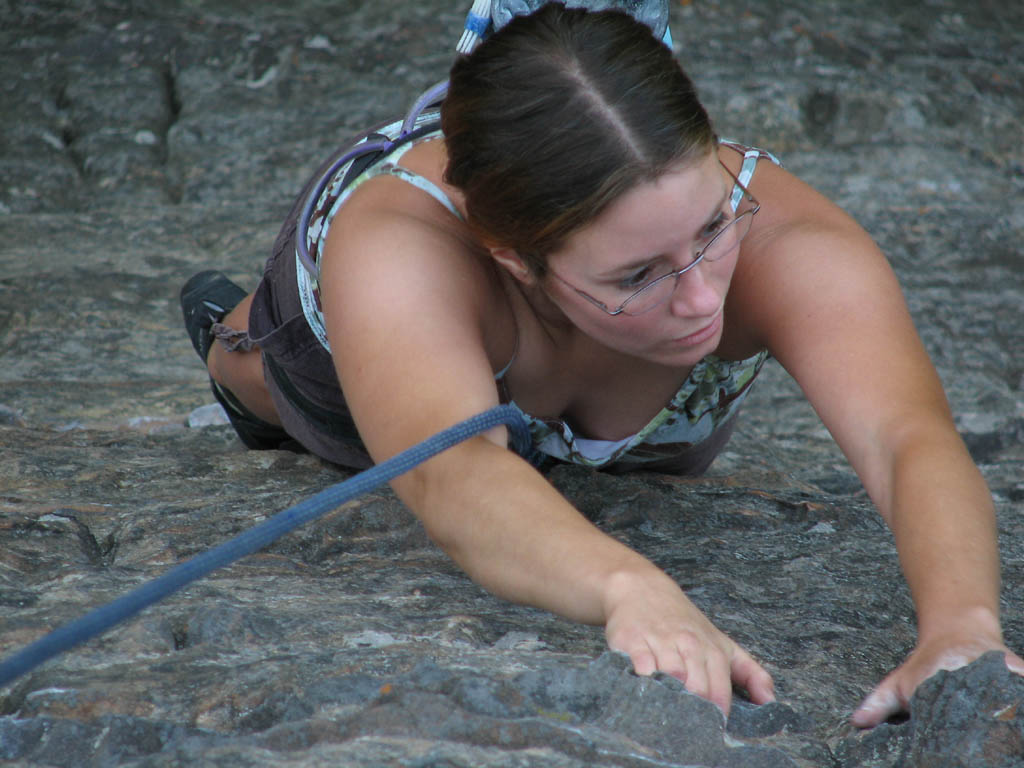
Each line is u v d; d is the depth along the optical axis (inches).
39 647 139.1
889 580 268.2
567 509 191.0
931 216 837.8
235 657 197.6
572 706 162.7
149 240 759.7
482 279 237.5
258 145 912.9
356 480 175.0
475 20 271.4
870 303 223.1
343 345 219.6
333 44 1032.2
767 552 291.0
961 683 161.0
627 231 193.8
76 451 379.9
